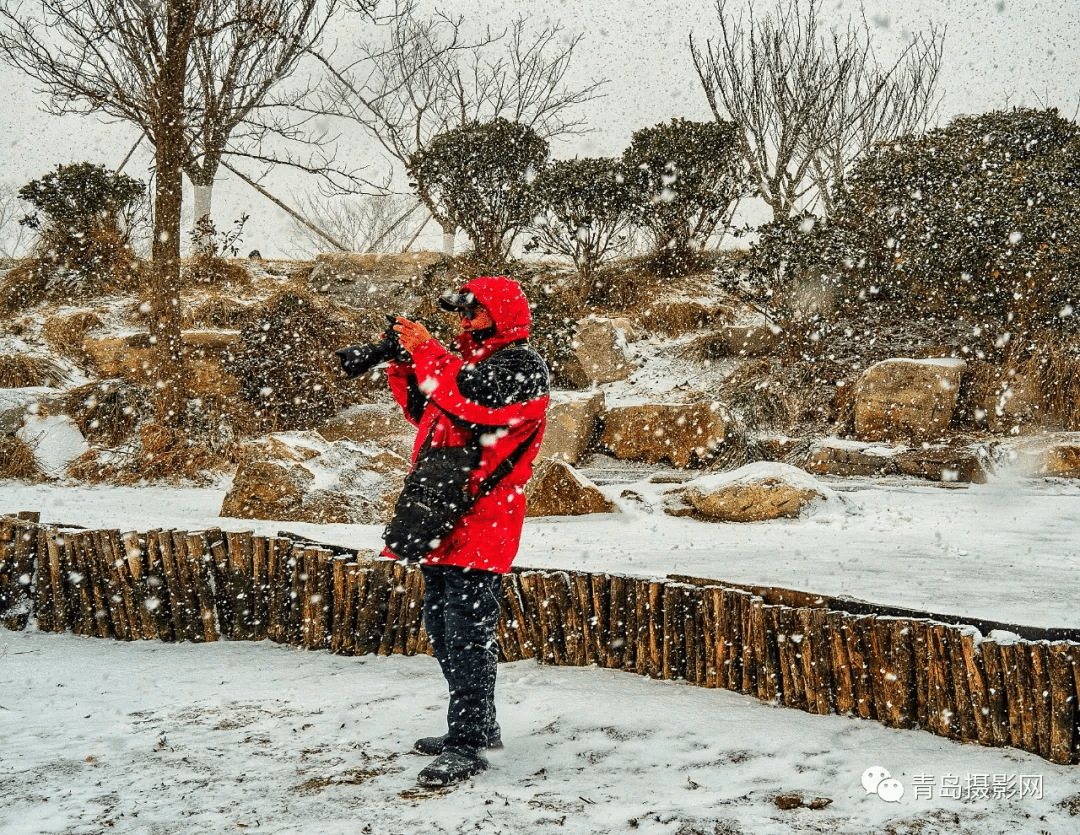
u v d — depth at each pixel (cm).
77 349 1619
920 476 1180
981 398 1370
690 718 348
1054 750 297
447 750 306
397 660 446
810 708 354
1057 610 448
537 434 328
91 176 1828
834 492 923
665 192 1823
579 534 784
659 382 1670
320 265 2061
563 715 356
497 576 327
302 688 406
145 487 1207
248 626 500
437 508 311
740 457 1325
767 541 731
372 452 947
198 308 1719
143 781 300
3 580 535
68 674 438
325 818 270
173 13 1232
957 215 1438
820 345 1549
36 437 1292
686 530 817
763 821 260
